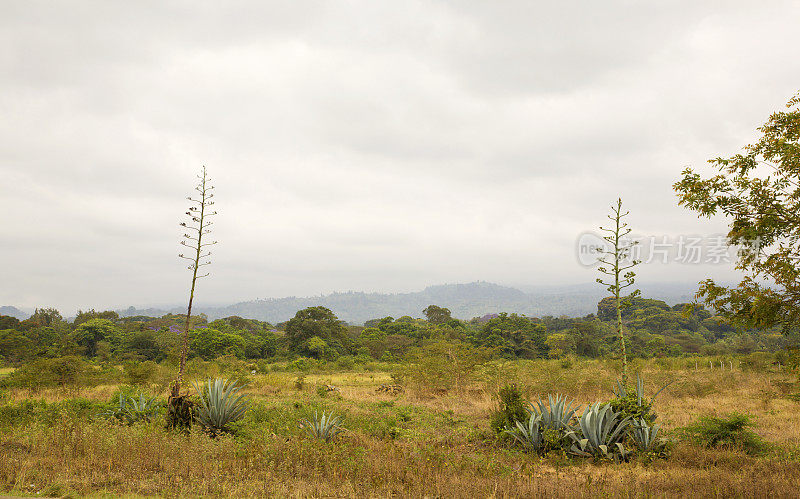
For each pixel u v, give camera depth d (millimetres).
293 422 12891
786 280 6863
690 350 86812
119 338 83875
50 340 82875
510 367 30953
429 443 11938
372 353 85250
